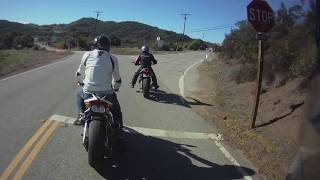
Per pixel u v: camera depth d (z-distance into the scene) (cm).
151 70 1528
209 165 781
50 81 1720
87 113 704
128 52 7019
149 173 716
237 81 1758
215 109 1327
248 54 1936
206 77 2238
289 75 1356
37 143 823
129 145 868
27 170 682
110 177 681
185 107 1330
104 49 805
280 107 1164
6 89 1457
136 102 1361
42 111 1119
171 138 949
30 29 18700
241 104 1391
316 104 327
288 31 1465
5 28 17938
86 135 708
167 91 1648
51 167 702
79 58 3609
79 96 818
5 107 1147
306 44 1006
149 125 1056
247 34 2084
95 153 677
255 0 998
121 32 17450
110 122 730
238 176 733
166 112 1230
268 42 1559
